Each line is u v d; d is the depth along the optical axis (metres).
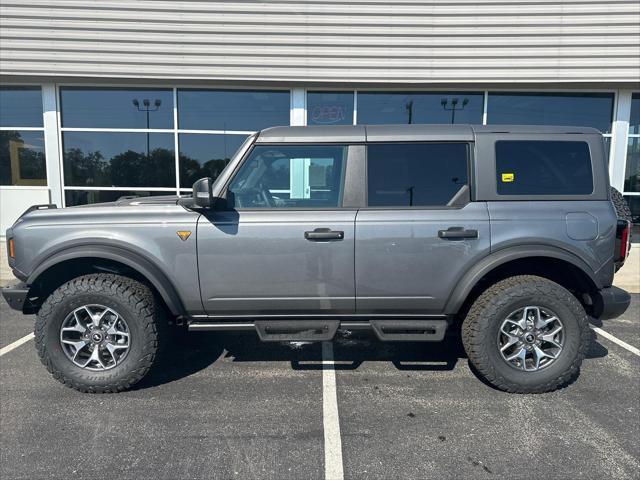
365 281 3.33
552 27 7.49
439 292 3.34
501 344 3.37
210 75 7.63
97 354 3.34
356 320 3.52
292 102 7.97
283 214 3.32
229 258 3.31
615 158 7.99
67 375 3.31
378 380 3.60
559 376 3.30
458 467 2.51
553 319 3.32
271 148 3.43
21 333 4.65
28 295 3.40
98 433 2.83
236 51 7.61
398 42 7.60
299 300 3.37
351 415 3.06
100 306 3.29
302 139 3.40
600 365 3.90
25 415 3.04
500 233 3.28
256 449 2.67
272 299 3.37
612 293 3.35
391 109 8.05
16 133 8.07
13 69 7.50
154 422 2.96
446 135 3.39
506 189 3.35
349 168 3.38
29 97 8.01
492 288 3.36
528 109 8.03
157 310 3.40
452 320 3.51
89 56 7.54
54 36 7.47
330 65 7.65
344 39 7.60
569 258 3.27
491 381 3.35
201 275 3.32
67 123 8.02
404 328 3.41
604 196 3.36
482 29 7.55
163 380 3.59
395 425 2.94
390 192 3.36
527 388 3.32
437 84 7.77
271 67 7.65
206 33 7.56
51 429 2.88
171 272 3.32
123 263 3.38
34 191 8.09
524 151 3.39
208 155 8.19
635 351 4.22
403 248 3.29
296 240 3.29
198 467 2.50
